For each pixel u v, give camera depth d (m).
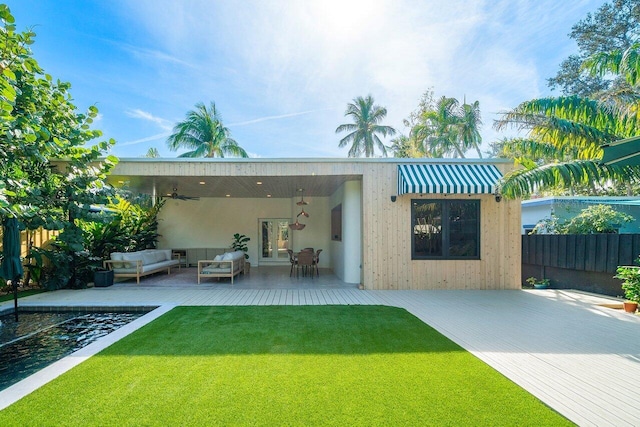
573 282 9.55
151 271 10.91
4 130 6.13
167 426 2.75
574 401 3.17
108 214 9.70
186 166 9.16
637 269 6.96
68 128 8.44
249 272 13.03
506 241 9.25
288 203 15.68
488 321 5.93
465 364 4.00
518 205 9.26
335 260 12.78
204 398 3.19
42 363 4.57
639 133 6.87
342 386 3.43
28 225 7.97
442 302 7.52
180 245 15.51
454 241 9.26
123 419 2.84
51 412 2.95
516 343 4.77
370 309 6.78
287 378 3.62
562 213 12.73
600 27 18.78
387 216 9.23
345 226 10.49
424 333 5.21
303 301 7.58
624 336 5.12
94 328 6.16
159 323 5.73
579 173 7.29
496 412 2.96
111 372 3.76
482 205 9.27
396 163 9.27
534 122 8.05
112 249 11.48
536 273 11.11
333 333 5.20
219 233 15.59
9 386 3.76
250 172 9.17
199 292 8.71
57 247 9.46
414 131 25.48
